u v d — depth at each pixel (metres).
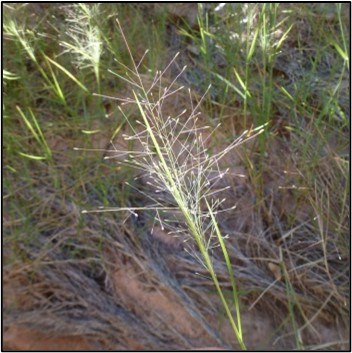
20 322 1.74
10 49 1.88
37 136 1.73
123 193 1.78
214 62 1.88
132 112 1.80
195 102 1.84
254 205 1.73
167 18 2.02
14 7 1.90
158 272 1.71
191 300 1.68
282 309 1.67
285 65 1.88
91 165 1.83
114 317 1.72
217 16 1.92
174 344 1.68
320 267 1.66
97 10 1.78
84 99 1.87
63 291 1.76
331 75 1.77
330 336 1.62
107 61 1.85
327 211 1.69
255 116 1.73
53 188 1.83
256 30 1.65
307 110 1.80
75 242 1.79
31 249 1.78
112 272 1.76
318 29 1.90
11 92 1.89
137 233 1.76
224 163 1.76
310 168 1.71
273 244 1.71
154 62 1.84
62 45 1.76
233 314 1.67
